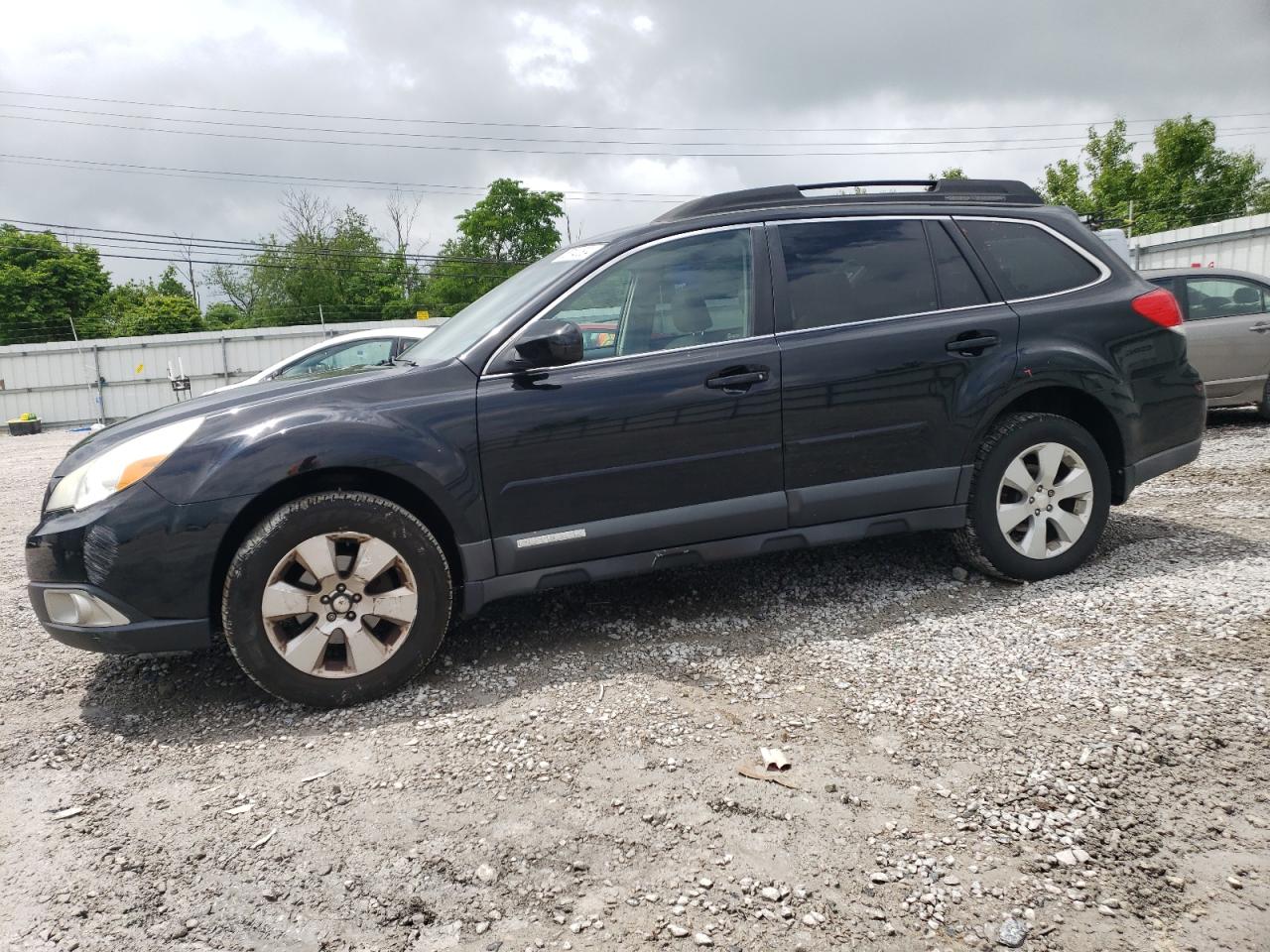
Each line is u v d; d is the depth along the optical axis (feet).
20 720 10.85
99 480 10.43
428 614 10.87
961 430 12.85
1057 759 8.52
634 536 11.71
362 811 8.29
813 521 12.45
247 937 6.62
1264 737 8.63
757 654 11.54
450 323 13.85
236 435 10.47
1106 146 145.38
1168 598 12.36
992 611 12.47
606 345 11.84
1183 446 14.17
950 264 13.20
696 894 6.86
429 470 10.77
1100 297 13.65
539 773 8.80
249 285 190.29
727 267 12.41
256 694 11.28
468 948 6.40
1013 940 6.23
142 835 8.09
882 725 9.42
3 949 6.56
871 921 6.48
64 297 168.66
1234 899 6.51
